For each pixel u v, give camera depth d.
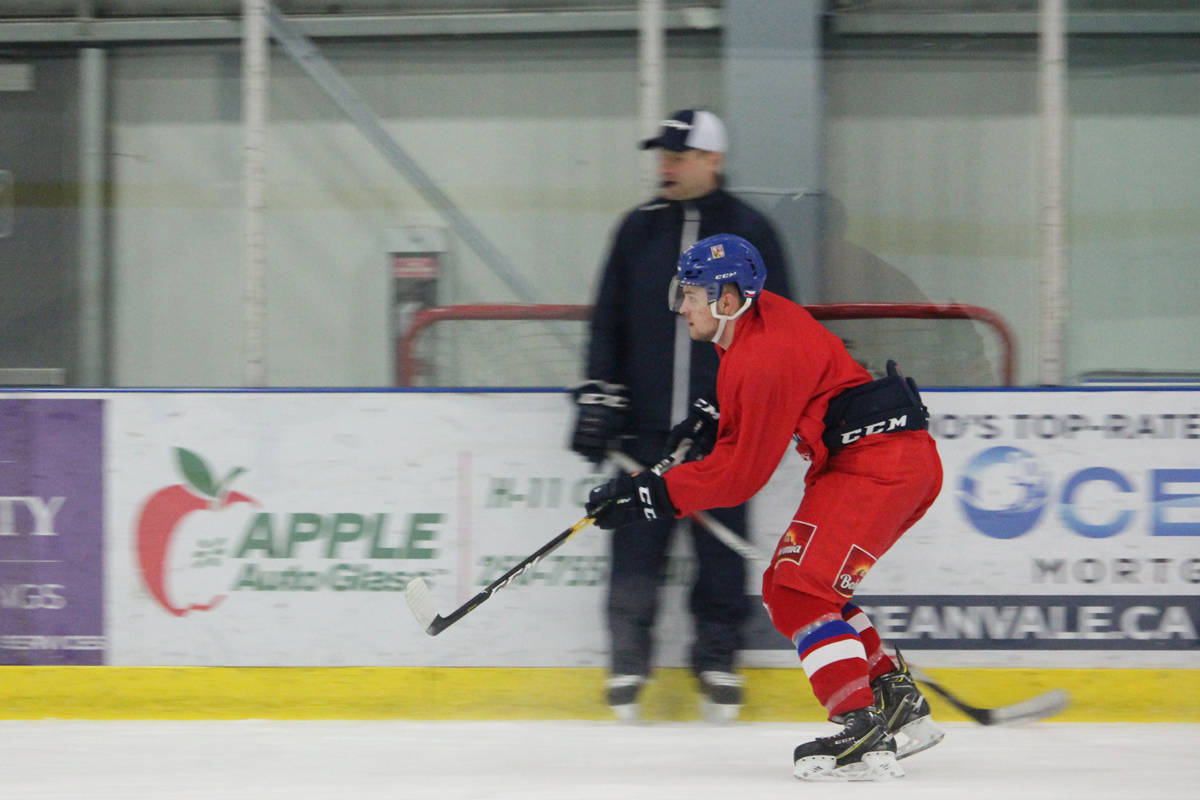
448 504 14.76
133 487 14.75
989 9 15.30
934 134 15.44
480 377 15.64
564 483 14.72
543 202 15.62
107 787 11.88
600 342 14.21
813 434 11.70
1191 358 15.44
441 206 15.64
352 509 14.75
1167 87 15.37
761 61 15.38
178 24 15.59
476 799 11.34
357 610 14.78
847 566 11.69
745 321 11.86
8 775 12.35
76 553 14.77
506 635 14.75
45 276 15.79
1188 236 15.41
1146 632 14.53
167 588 14.80
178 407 14.71
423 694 14.77
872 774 11.86
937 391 14.59
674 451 13.06
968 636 14.60
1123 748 13.33
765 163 15.45
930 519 14.59
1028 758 12.90
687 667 14.71
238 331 15.70
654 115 15.42
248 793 11.62
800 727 14.35
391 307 15.66
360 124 15.64
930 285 15.47
